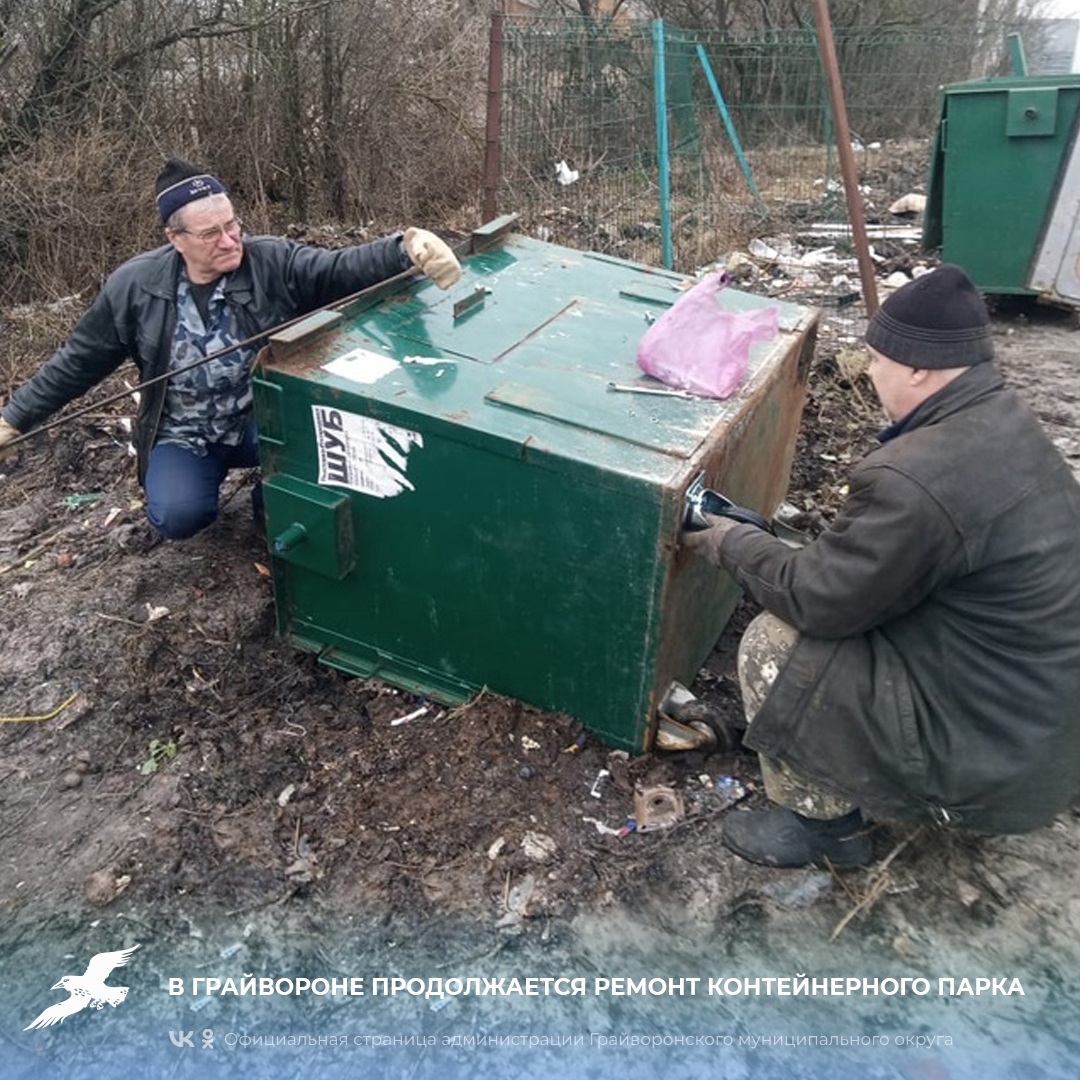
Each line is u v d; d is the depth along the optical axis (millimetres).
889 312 1724
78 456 3787
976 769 1765
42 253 5309
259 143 6895
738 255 6496
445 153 7551
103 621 2859
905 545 1643
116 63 5871
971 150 5168
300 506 2379
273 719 2564
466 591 2338
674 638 2275
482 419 2121
